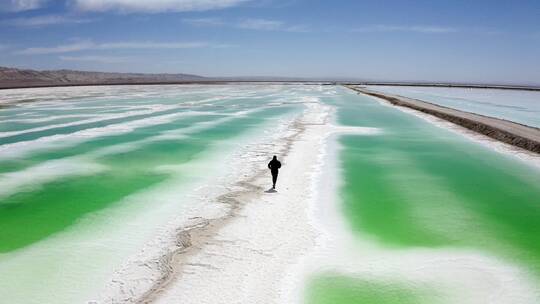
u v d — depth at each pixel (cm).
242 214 1455
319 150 2614
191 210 1489
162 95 9112
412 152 2630
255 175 1964
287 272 1075
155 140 2962
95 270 1072
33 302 933
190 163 2219
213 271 1070
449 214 1497
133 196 1656
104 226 1354
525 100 8750
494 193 1756
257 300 951
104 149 2620
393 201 1630
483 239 1288
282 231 1320
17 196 1661
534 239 1291
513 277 1059
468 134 3441
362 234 1312
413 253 1188
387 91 13012
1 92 9500
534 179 1986
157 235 1278
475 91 14462
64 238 1264
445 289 1003
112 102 6756
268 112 5150
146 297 953
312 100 7738
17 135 3189
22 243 1233
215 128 3600
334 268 1098
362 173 2059
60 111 5138
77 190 1741
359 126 3859
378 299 966
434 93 12106
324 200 1622
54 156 2409
